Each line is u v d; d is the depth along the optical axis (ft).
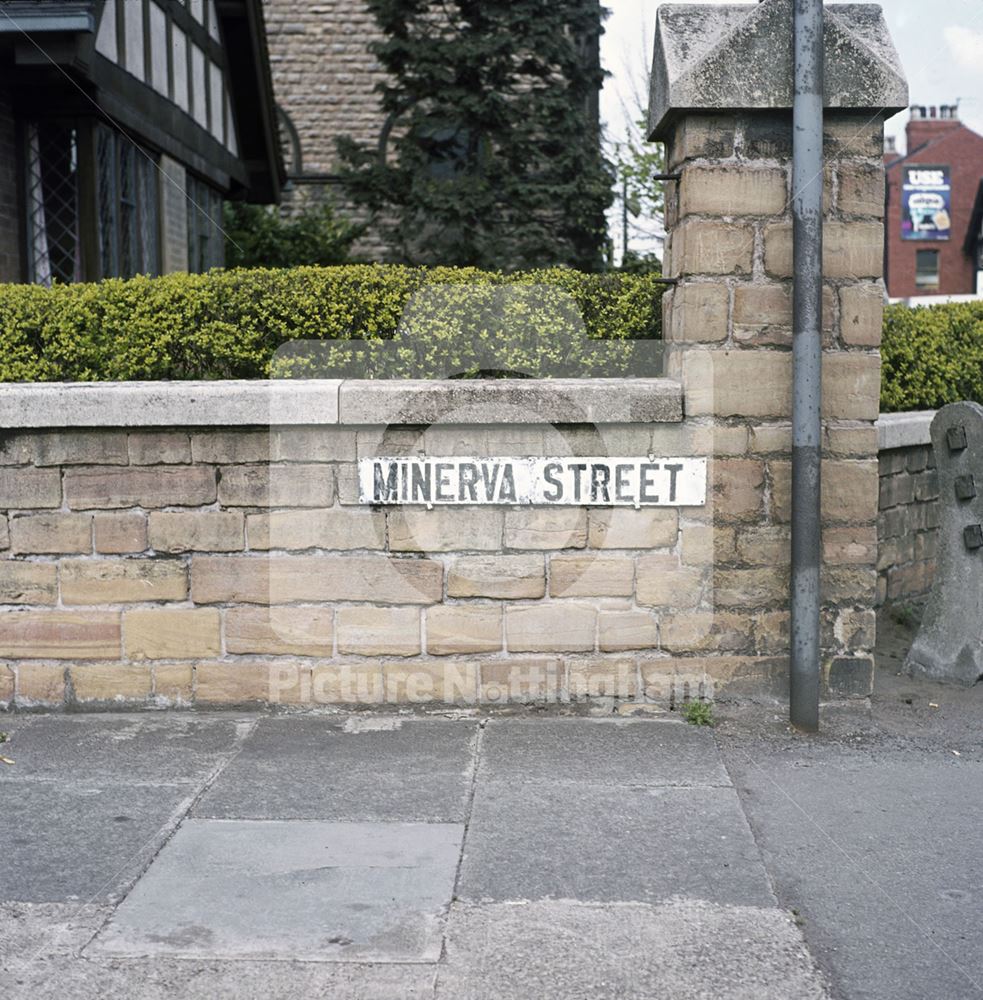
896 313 24.67
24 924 11.76
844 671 17.94
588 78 47.96
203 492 17.81
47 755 16.38
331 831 13.89
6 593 18.06
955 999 10.55
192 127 41.83
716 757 16.25
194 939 11.47
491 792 15.05
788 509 17.69
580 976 10.85
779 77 16.87
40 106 32.40
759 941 11.46
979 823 14.16
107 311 19.40
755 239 17.26
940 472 20.25
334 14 62.03
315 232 51.96
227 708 18.16
